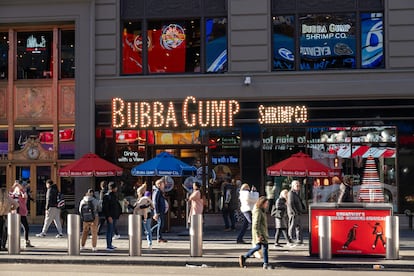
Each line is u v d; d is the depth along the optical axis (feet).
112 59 74.23
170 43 74.43
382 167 70.03
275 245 56.34
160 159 64.13
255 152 71.51
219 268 46.21
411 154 69.77
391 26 70.69
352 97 70.74
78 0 74.64
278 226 56.18
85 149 74.02
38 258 49.52
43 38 78.74
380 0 71.72
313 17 72.43
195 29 74.23
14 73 78.38
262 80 71.82
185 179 73.15
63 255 51.06
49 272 43.42
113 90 73.82
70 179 76.84
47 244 58.39
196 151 73.05
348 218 49.24
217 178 72.38
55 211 64.13
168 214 67.97
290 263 46.42
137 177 73.46
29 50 78.84
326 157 70.79
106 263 48.62
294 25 72.49
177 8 74.38
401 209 69.41
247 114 71.97
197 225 49.90
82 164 68.13
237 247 55.72
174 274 42.32
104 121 74.08
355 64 71.61
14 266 47.32
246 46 72.28
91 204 53.67
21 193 56.80
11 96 78.18
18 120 78.18
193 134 72.95
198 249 49.78
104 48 74.49
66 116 77.71
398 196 69.46
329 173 64.54
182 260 48.03
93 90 74.13
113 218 54.80
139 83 73.61
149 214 56.13
